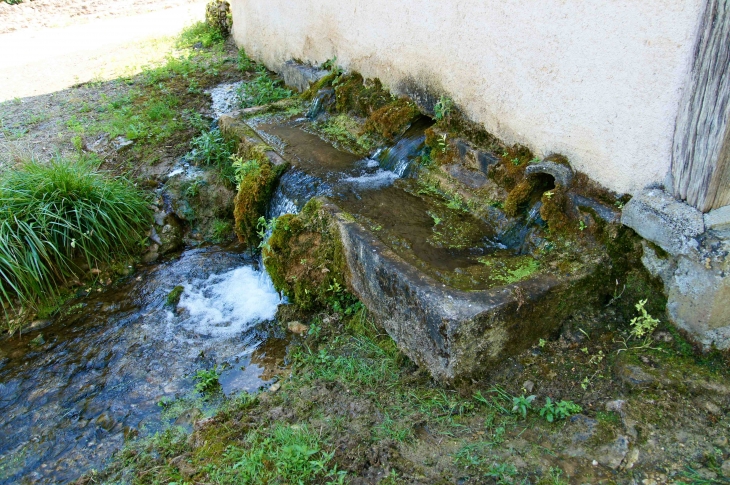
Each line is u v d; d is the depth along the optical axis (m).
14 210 4.33
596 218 3.08
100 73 7.66
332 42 5.63
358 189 4.13
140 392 3.48
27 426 3.32
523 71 3.44
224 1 8.64
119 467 2.94
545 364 2.88
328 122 5.33
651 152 2.80
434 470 2.50
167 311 4.26
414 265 3.16
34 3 12.09
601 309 3.06
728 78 2.31
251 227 4.61
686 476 2.29
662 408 2.55
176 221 5.09
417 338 3.01
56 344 4.01
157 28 10.12
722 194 2.56
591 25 2.91
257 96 6.35
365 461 2.59
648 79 2.71
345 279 3.66
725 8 2.27
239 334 3.92
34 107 6.67
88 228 4.49
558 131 3.30
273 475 2.58
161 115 6.14
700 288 2.63
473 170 3.91
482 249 3.40
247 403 3.14
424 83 4.45
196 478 2.69
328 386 3.13
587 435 2.53
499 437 2.61
